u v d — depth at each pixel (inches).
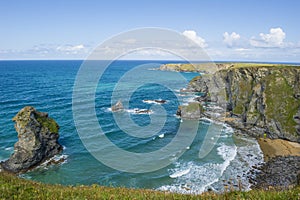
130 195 343.0
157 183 1054.4
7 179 400.5
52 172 1178.6
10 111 2391.7
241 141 1728.6
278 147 1660.9
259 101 2153.1
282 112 1951.3
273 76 2191.2
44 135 1302.9
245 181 1126.4
